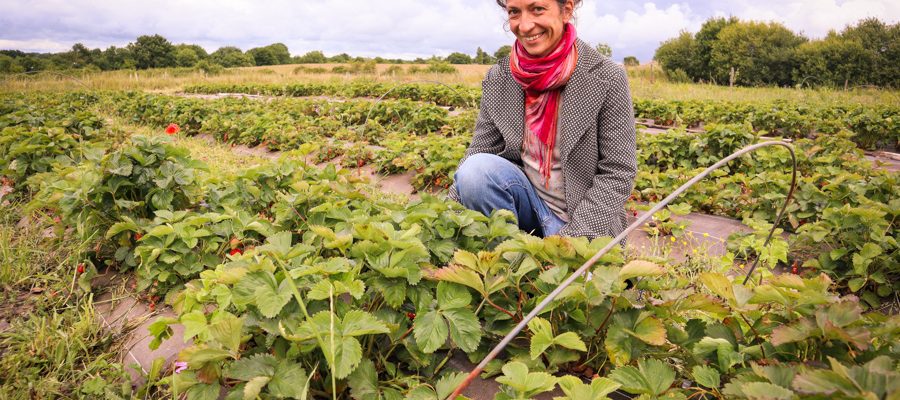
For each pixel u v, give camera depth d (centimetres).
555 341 175
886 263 311
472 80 2516
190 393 171
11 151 485
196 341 190
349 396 197
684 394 175
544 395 204
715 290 179
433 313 192
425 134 998
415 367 209
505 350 217
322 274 194
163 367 234
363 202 322
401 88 1692
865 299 318
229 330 167
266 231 288
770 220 437
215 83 2753
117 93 1758
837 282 334
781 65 3594
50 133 526
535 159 288
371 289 207
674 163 681
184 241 280
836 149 672
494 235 241
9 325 273
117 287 312
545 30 250
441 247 243
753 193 466
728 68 3884
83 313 279
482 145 305
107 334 265
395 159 625
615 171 263
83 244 318
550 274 196
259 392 168
